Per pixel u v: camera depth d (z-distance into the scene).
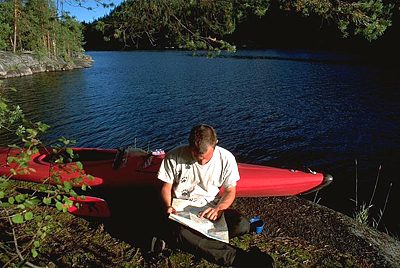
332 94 22.55
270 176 4.59
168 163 3.11
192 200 3.14
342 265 3.31
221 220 3.01
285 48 70.81
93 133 14.90
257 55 59.09
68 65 44.38
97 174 4.32
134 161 4.37
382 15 4.04
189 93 24.14
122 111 18.69
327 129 14.88
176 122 16.56
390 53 44.19
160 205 3.17
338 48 57.69
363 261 3.42
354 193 8.73
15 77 34.41
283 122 16.09
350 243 3.72
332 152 12.23
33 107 19.42
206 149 2.83
